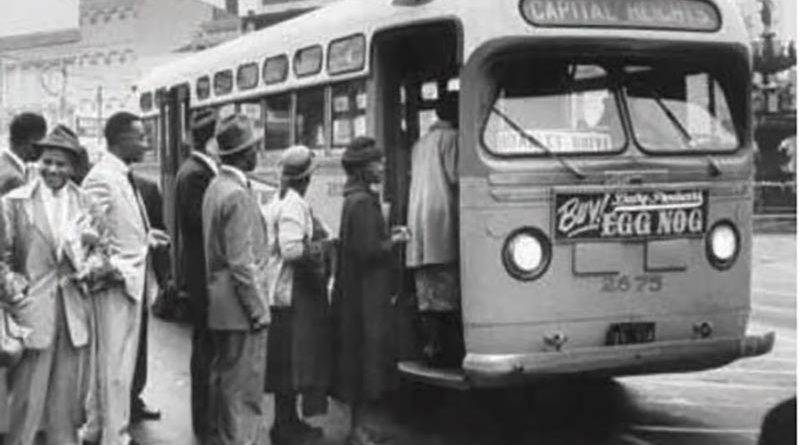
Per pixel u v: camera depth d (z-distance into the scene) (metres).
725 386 10.23
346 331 7.55
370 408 9.18
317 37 10.29
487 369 7.43
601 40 7.87
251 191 6.99
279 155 11.30
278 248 7.65
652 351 7.86
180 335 13.11
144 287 8.03
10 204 6.64
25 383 6.74
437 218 7.82
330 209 10.02
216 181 6.95
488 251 7.60
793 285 18.77
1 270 6.36
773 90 28.12
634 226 7.87
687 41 8.18
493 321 7.61
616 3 7.99
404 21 8.48
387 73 8.93
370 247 7.48
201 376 7.76
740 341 8.26
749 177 8.36
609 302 7.81
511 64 7.72
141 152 7.27
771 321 14.57
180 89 15.07
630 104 8.03
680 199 8.02
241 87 12.52
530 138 7.72
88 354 7.12
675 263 7.99
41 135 7.96
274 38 11.58
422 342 8.23
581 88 7.89
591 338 7.77
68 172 6.84
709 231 8.16
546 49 7.73
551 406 9.27
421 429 8.41
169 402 9.46
